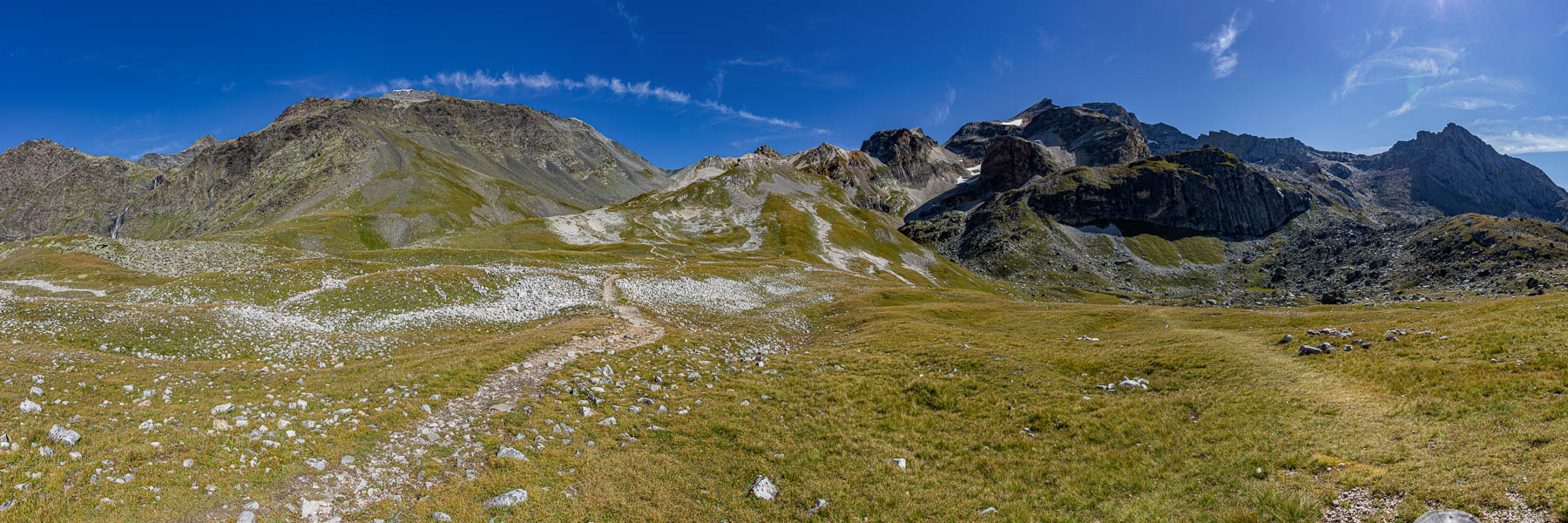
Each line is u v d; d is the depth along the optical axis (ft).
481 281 187.83
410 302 162.09
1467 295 442.91
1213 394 77.15
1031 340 137.80
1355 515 42.70
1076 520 50.62
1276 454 55.47
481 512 47.85
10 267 274.77
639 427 72.38
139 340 102.78
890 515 53.01
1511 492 40.34
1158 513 49.32
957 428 76.02
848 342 142.82
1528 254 538.06
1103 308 189.26
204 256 323.78
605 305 173.99
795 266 372.58
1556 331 76.59
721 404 83.51
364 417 64.85
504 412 71.72
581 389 83.92
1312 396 70.03
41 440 47.29
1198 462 57.31
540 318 152.97
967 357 111.04
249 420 59.11
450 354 97.71
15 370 70.13
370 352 107.34
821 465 63.87
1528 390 58.08
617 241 571.28
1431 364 72.54
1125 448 64.28
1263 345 101.81
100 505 40.06
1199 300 582.35
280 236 529.86
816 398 88.02
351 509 45.83
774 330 168.76
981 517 52.44
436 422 66.69
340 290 160.97
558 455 60.59
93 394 64.44
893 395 89.56
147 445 49.39
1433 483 43.88
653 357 109.91
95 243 306.14
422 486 51.52
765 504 54.70
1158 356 100.94
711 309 196.85
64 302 118.73
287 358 97.14
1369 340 92.99
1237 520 45.57
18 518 36.94
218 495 44.01
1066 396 85.10
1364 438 55.16
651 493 55.06
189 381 73.46
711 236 618.44
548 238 525.75
